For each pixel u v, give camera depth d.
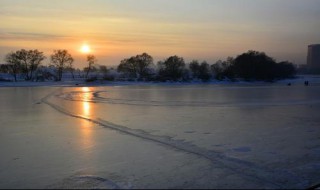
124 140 14.77
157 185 9.12
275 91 53.97
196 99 37.28
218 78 116.12
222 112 24.92
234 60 131.88
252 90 57.44
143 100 36.16
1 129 17.72
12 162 11.41
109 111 25.70
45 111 25.89
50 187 9.09
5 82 93.69
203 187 8.95
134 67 125.25
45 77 113.38
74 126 18.58
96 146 13.65
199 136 15.61
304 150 12.98
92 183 9.32
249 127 18.12
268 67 125.44
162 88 66.81
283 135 15.91
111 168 10.67
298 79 136.12
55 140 14.86
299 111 25.53
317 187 8.95
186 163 11.15
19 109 27.36
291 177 9.74
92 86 78.25
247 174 10.00
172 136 15.61
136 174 10.05
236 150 12.91
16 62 107.88
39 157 12.02
